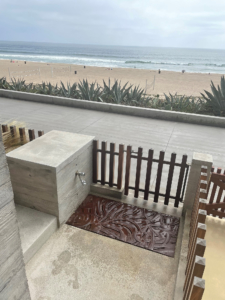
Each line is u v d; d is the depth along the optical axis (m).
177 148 6.02
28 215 2.93
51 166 2.62
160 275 2.49
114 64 54.19
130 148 3.39
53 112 8.74
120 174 3.58
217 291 2.21
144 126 7.63
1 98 10.59
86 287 2.33
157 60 78.81
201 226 1.81
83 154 3.29
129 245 2.83
